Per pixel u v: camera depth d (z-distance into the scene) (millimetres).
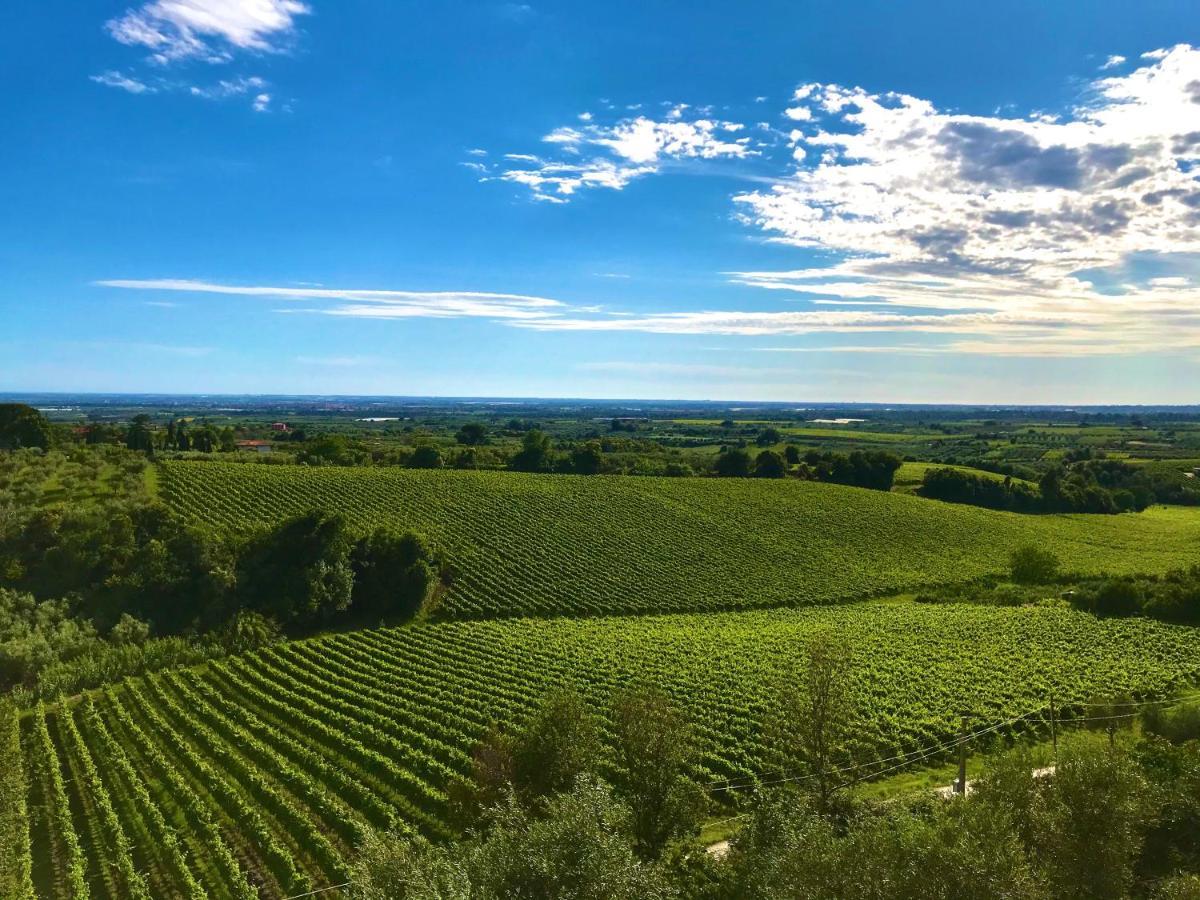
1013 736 40812
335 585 66125
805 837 17641
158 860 29500
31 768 36938
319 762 37031
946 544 97312
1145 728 37594
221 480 86938
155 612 59531
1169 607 66250
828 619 68688
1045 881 16703
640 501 101438
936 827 16797
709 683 48156
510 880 16547
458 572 75688
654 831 25547
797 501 108375
